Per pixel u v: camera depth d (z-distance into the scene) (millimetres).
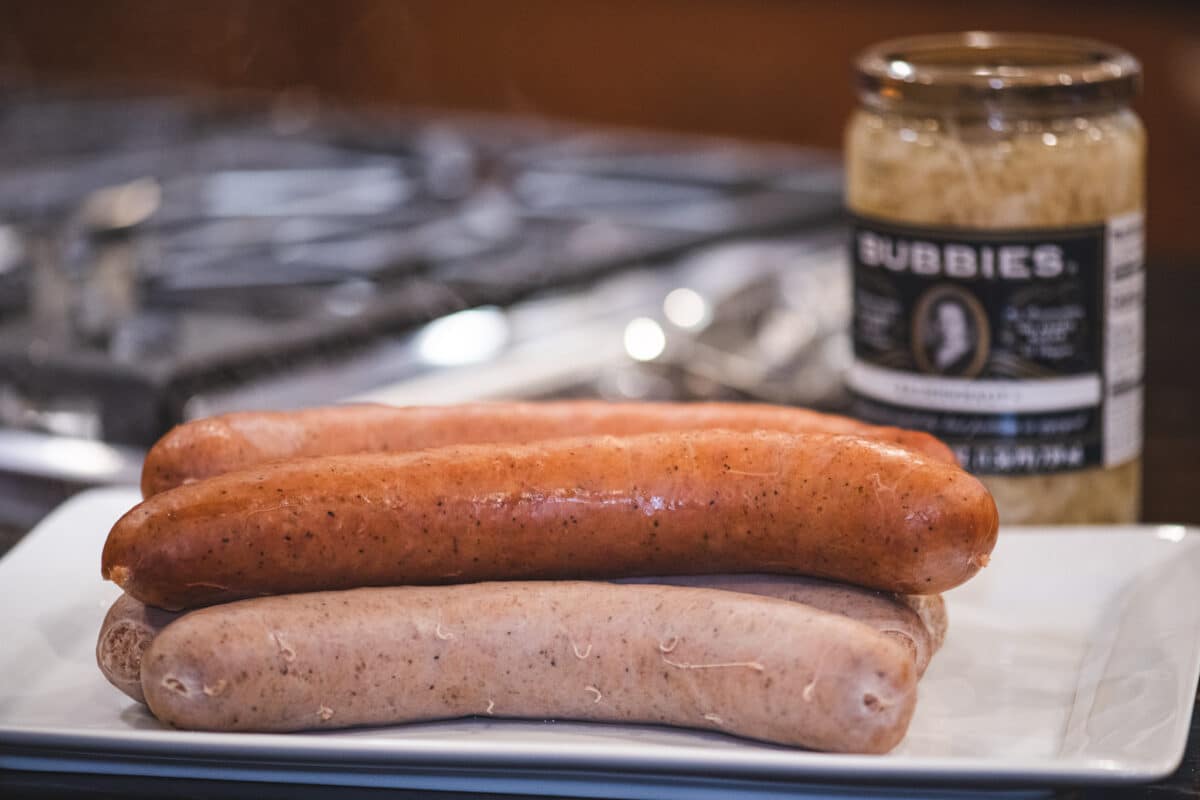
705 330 1605
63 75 3287
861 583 855
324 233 1893
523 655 822
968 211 1071
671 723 832
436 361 1485
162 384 1331
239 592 840
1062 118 1077
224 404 1338
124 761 817
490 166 2260
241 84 3270
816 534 837
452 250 1822
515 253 1835
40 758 819
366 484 850
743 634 796
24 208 1947
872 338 1141
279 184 2156
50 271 1622
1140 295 1126
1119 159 1079
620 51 3270
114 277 1630
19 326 1526
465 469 861
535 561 865
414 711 828
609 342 1550
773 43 3121
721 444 871
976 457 1109
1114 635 952
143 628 839
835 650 769
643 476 858
